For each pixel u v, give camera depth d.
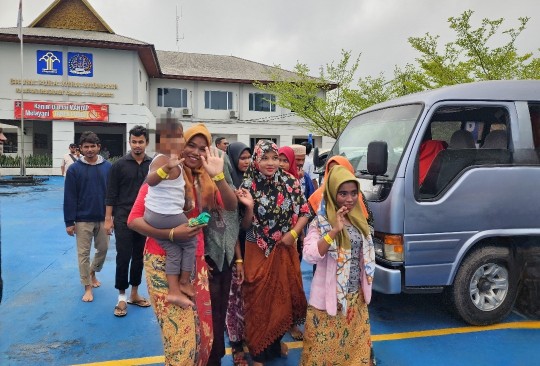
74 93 23.31
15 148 26.30
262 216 3.15
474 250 4.00
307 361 2.92
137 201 2.52
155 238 2.38
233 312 3.35
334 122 20.48
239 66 32.47
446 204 3.83
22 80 20.97
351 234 2.86
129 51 23.98
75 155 14.73
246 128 30.50
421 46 13.94
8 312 4.41
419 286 3.84
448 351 3.60
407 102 4.39
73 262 6.40
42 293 5.00
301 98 21.78
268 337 3.18
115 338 3.84
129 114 24.06
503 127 4.16
